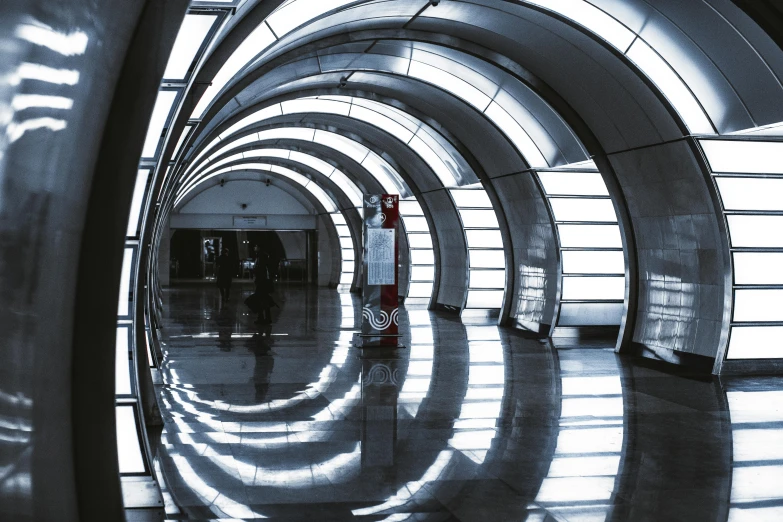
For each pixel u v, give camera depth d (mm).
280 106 22938
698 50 11734
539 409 10312
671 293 15336
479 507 6246
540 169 19625
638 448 8242
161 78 3562
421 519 5957
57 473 3605
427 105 20656
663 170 14656
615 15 11867
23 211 3086
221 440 8516
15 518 3225
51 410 3561
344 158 33531
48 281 3424
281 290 42062
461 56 16125
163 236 43469
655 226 15555
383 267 17312
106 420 3789
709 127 13258
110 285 3738
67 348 3711
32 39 2797
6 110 2766
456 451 8062
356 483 6922
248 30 9094
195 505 6281
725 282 13836
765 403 10844
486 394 11414
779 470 7387
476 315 26766
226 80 11320
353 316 24953
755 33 10625
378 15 13648
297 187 45000
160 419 9148
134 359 6699
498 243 27000
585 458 7809
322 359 15172
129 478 6348
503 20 13477
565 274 19844
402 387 11977
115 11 3215
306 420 9570
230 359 15078
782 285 14141
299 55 14219
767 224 14109
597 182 19922
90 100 3363
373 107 22938
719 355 13672
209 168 35344
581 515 6055
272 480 6996
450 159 24047
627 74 13297
